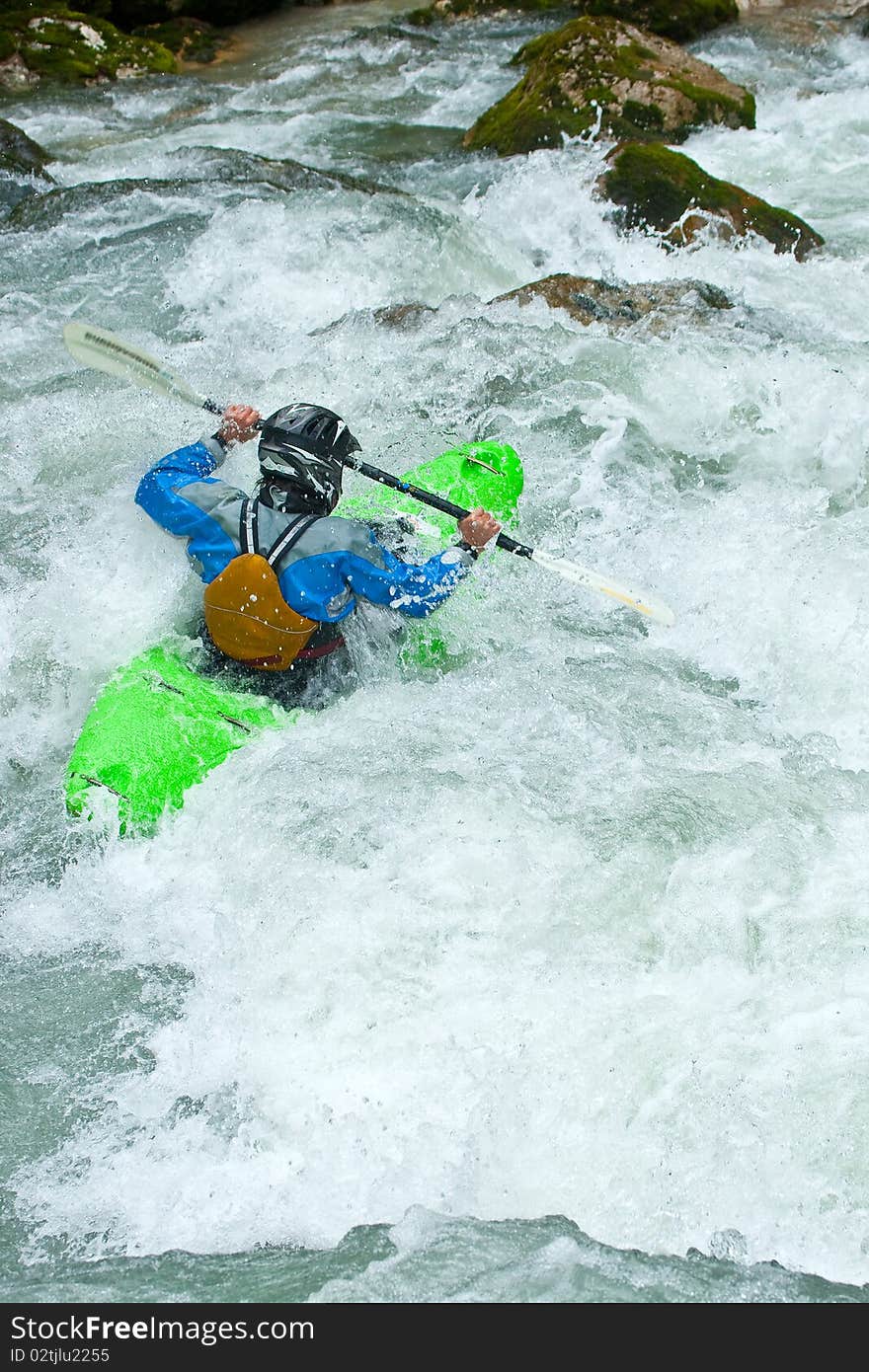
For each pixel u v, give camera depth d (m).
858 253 29.83
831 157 35.62
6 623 17.66
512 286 28.56
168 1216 10.90
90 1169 11.33
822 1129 10.99
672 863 13.41
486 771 14.87
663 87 35.59
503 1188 11.04
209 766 15.28
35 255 28.89
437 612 17.67
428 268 28.05
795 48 45.31
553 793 14.49
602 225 30.47
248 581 15.60
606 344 23.70
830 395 21.83
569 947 12.71
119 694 16.05
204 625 17.08
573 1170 11.05
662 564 19.23
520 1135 11.30
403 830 13.94
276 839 14.05
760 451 21.22
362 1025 12.27
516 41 49.31
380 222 29.20
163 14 51.78
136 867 14.48
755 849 13.59
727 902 12.99
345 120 41.91
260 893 13.66
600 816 14.05
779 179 34.22
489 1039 11.98
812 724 16.39
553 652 17.61
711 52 45.22
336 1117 11.60
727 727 16.09
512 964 12.60
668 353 23.30
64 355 24.92
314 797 14.50
